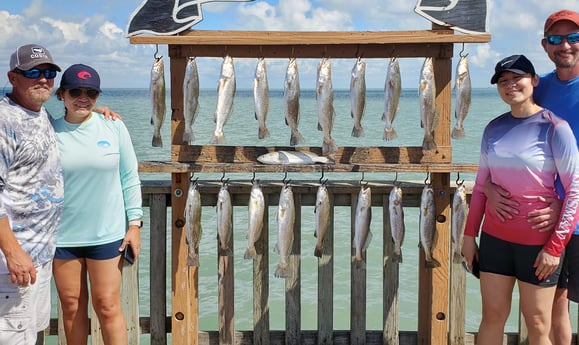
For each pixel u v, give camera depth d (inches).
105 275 147.9
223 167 165.0
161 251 177.2
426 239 168.7
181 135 170.6
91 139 142.9
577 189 128.6
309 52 167.9
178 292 175.0
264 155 167.5
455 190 174.9
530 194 134.0
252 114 1181.7
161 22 162.9
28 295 131.7
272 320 246.2
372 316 249.4
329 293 177.5
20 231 130.3
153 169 165.5
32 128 129.3
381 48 166.7
